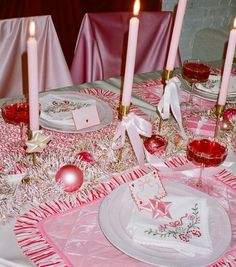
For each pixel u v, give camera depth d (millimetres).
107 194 954
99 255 800
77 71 1753
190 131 1223
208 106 1403
